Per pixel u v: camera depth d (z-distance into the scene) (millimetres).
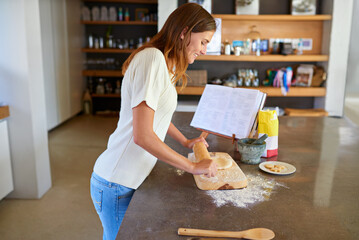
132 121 1291
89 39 7047
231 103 1875
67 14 6195
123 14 7148
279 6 4824
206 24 1301
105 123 6434
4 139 2982
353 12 4465
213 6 4789
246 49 4734
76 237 2621
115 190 1361
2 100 2986
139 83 1219
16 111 3012
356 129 2373
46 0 5277
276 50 4785
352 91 4609
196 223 1090
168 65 1358
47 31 5332
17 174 3162
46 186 3400
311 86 4816
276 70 4852
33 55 3023
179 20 1295
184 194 1306
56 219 2879
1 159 2932
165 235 1022
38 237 2609
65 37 6129
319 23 4840
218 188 1348
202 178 1374
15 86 2957
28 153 3115
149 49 1259
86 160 4371
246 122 1780
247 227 1067
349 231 1048
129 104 1317
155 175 1499
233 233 1015
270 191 1338
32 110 3037
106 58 7312
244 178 1372
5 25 2844
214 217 1130
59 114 5898
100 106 7602
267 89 4664
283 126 2441
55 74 5699
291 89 4688
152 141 1196
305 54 4914
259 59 4578
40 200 3209
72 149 4820
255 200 1257
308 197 1287
